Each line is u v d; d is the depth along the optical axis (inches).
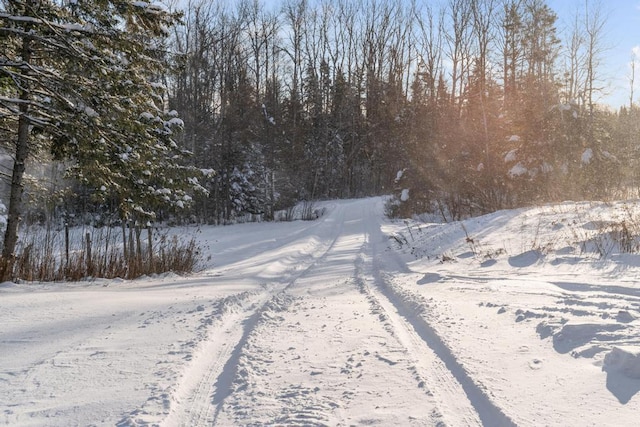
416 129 1208.8
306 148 2071.9
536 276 312.5
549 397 125.8
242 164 1448.1
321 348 184.1
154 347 187.3
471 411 125.0
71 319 235.9
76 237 709.3
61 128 382.0
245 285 370.3
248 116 1472.7
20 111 397.4
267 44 1907.0
